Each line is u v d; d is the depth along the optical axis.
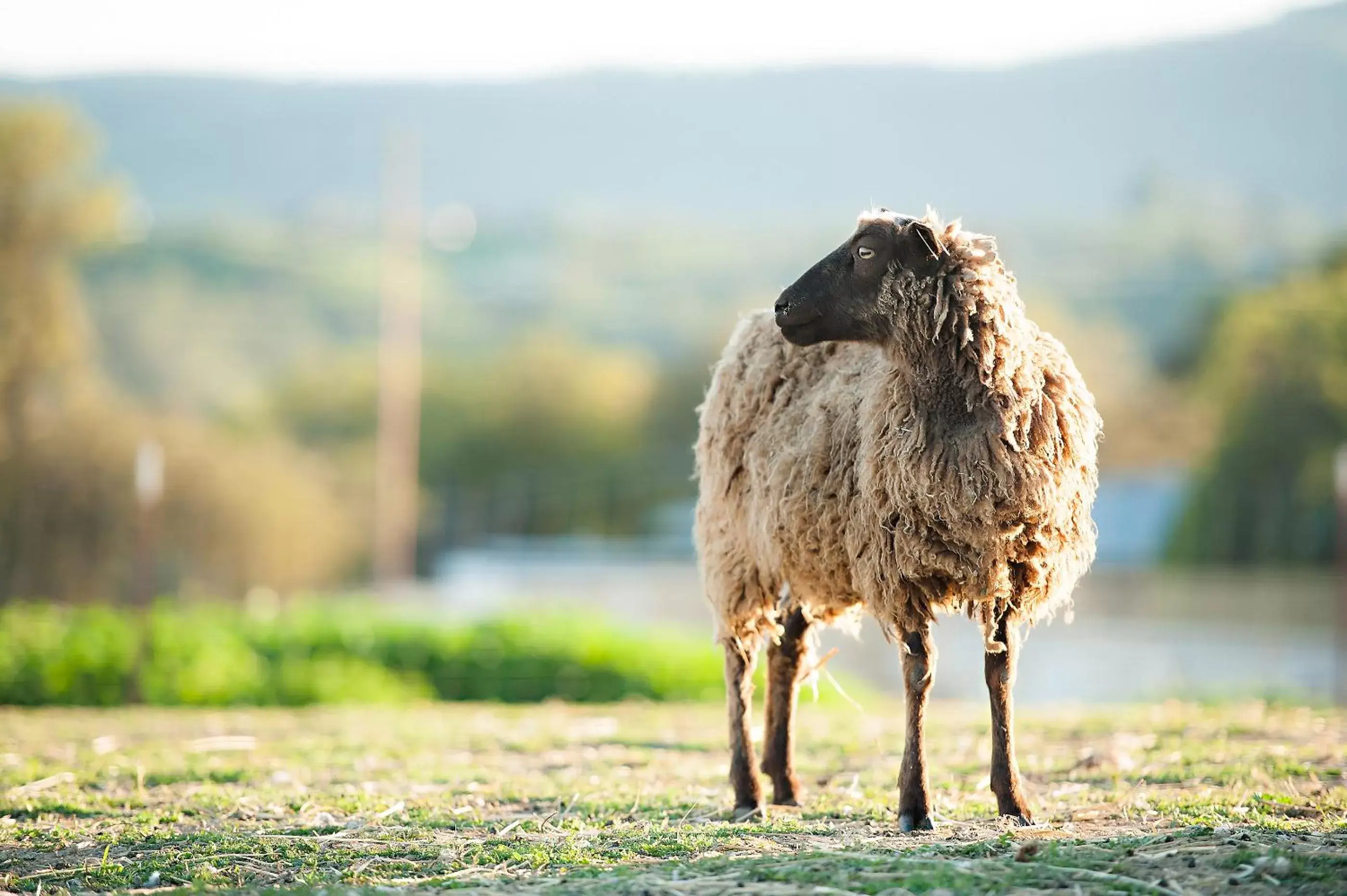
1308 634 23.20
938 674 19.34
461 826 6.55
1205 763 7.82
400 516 32.25
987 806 6.68
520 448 55.19
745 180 179.00
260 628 17.09
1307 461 36.62
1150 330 67.81
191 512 38.03
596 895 4.84
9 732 11.03
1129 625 25.41
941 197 171.75
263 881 5.48
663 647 16.53
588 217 120.44
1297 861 4.74
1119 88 193.75
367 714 12.88
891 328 6.15
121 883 5.50
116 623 16.48
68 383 41.84
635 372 58.88
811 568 6.54
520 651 16.08
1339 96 185.00
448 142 185.00
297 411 55.66
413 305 33.09
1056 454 6.04
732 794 7.35
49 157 44.22
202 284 76.38
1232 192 158.00
